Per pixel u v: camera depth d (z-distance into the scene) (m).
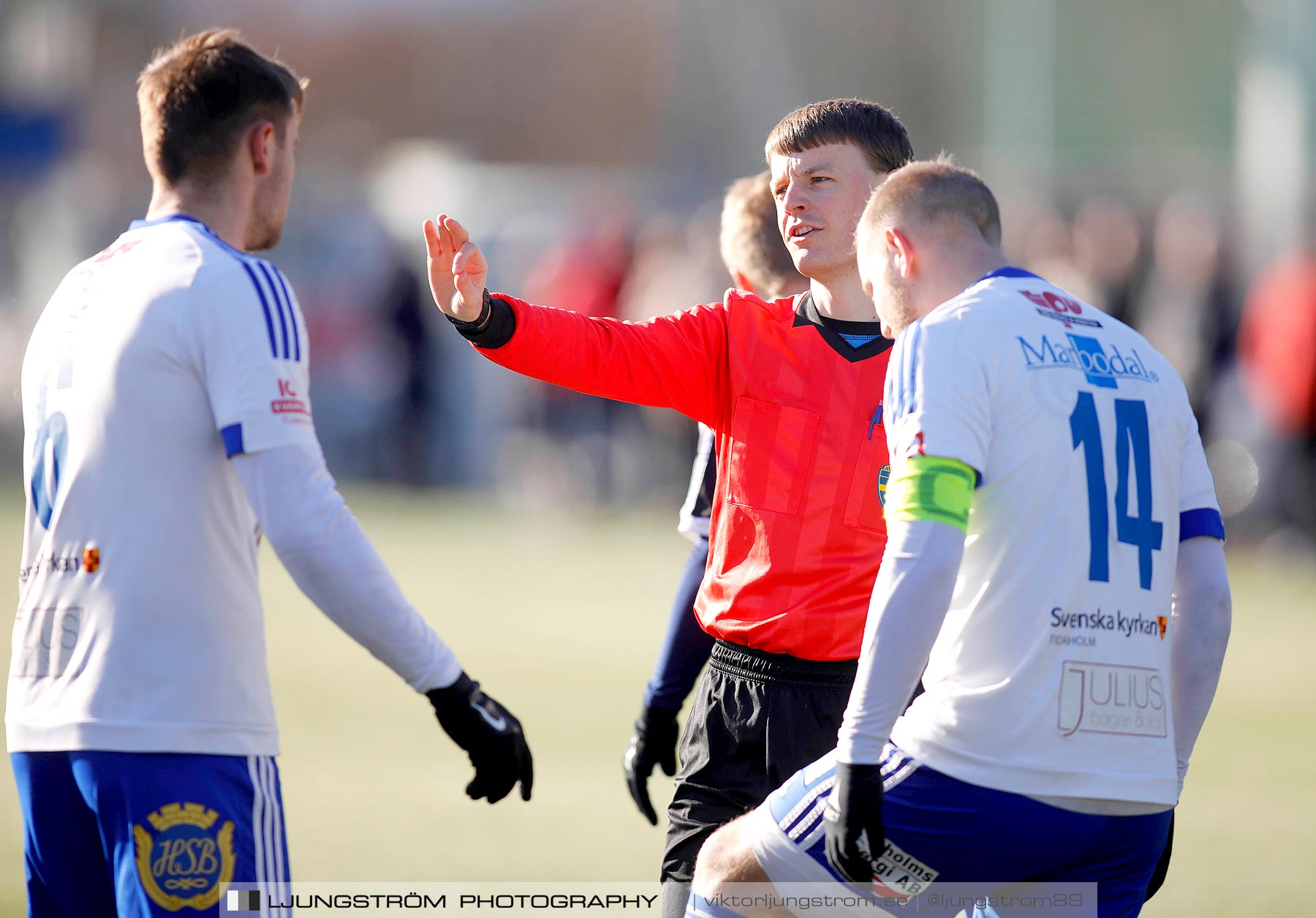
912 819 9.24
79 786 9.34
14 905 14.68
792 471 11.18
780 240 13.98
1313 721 24.55
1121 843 9.33
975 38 85.69
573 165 115.50
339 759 21.53
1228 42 73.75
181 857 9.17
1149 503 9.42
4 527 42.03
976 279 9.71
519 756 10.11
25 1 79.44
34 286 58.56
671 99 105.75
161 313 9.34
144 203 59.59
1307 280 39.66
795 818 9.67
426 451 54.91
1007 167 69.88
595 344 11.46
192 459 9.35
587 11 116.56
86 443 9.41
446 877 16.20
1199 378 41.38
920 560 8.73
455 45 116.69
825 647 11.04
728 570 11.41
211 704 9.33
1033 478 9.08
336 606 9.33
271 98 10.08
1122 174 63.50
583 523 48.28
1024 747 9.02
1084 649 9.06
